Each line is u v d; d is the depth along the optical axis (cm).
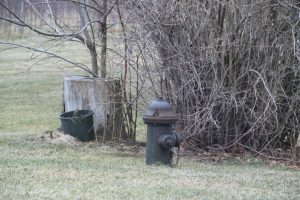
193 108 1398
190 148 1423
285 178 1141
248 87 1367
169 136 1187
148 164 1216
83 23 1611
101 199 881
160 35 1370
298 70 1366
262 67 1352
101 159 1290
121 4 1402
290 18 1345
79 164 1201
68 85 1559
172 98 1411
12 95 2814
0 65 4159
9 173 1070
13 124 2011
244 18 1324
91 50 1584
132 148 1464
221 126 1405
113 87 1513
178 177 1082
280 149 1440
